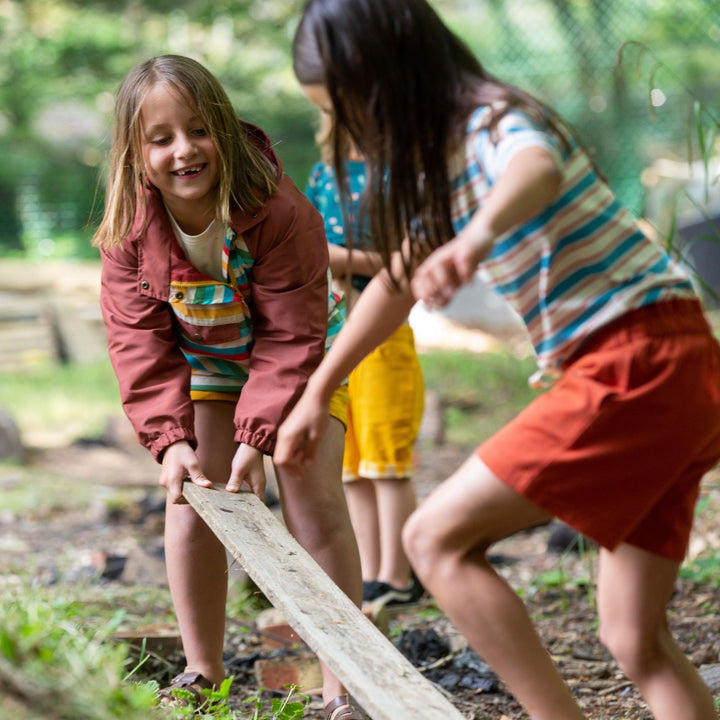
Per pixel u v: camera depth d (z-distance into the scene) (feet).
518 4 75.00
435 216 9.59
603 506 9.29
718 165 50.75
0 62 101.04
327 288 13.30
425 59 9.48
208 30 100.22
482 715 13.98
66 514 29.81
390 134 9.50
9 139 93.97
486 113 9.32
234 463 12.61
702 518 23.86
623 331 9.41
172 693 12.26
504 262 9.74
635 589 9.74
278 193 12.97
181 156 12.30
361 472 19.79
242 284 13.08
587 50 64.49
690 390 9.40
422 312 61.98
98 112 99.04
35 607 11.18
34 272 69.26
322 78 9.84
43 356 55.72
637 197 62.18
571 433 9.25
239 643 17.66
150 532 27.73
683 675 9.78
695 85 63.52
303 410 10.18
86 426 42.68
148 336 13.10
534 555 24.35
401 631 17.85
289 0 101.04
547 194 8.73
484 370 50.26
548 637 17.34
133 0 101.09
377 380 19.36
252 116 89.66
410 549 9.55
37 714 8.37
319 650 9.71
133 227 13.05
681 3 64.39
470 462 9.57
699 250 54.13
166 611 19.45
